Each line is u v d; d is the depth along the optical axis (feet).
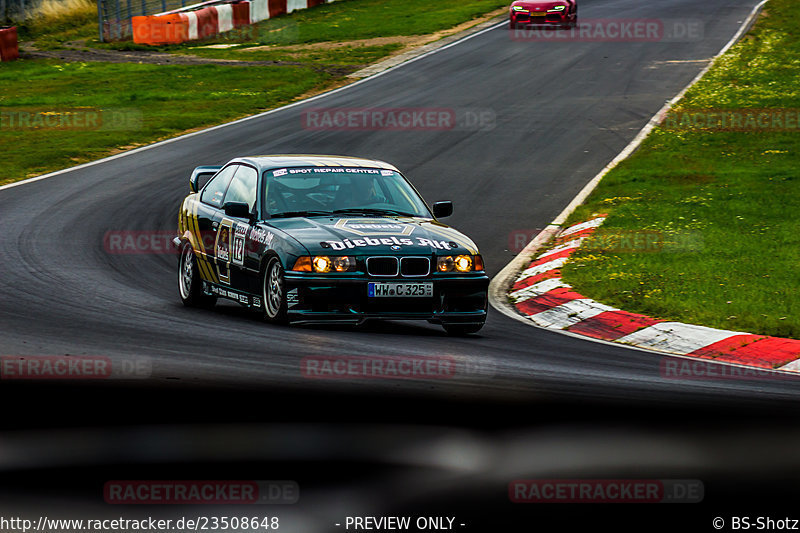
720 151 225.35
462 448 56.39
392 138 248.93
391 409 64.08
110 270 129.08
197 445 55.16
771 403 71.67
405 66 375.66
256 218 99.35
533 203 184.44
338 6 566.77
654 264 130.41
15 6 519.60
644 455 56.24
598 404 68.28
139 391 66.39
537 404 67.36
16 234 149.48
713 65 342.23
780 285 116.78
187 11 525.75
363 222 97.45
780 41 387.75
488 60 377.50
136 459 52.65
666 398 71.61
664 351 96.63
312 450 54.90
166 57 421.59
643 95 298.76
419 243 93.56
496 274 136.87
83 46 463.42
